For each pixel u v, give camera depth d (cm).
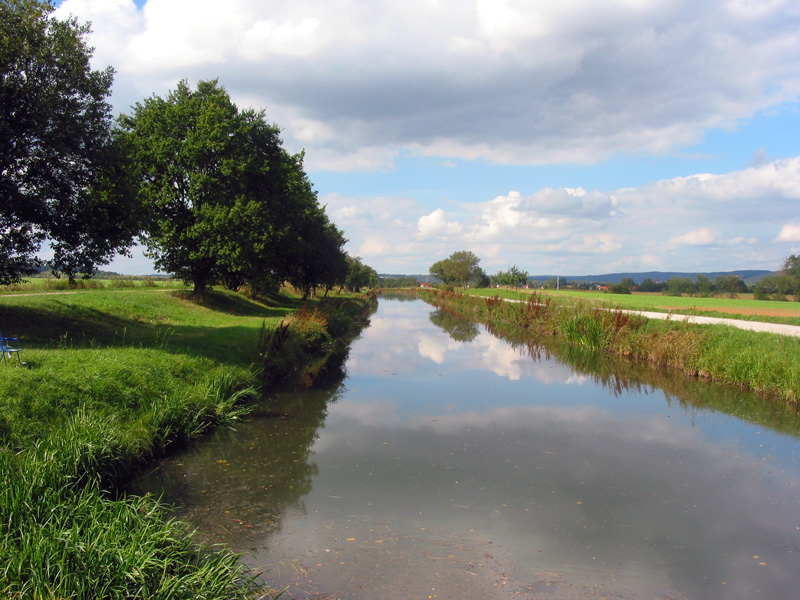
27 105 1269
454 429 1066
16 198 1273
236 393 1195
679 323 2202
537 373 1736
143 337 1590
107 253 1549
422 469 830
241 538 592
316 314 2498
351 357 2102
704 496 734
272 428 1055
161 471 805
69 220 1415
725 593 495
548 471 829
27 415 749
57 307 1672
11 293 2322
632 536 610
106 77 1480
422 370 1788
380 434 1023
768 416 1194
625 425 1111
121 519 516
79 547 437
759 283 7962
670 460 888
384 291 15175
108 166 1469
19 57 1272
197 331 1877
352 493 730
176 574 453
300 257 3619
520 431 1057
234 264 2495
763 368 1441
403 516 656
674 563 550
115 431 780
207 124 2545
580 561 551
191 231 2500
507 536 605
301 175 3722
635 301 5166
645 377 1662
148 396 977
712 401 1341
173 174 2531
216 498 708
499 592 487
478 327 3488
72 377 903
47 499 540
